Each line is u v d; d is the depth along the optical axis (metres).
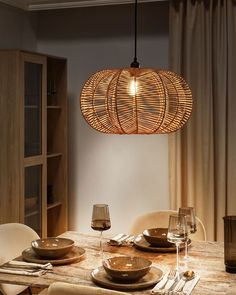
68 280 2.21
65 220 4.65
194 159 4.16
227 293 2.06
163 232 2.87
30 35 4.79
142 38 4.57
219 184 4.08
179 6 4.15
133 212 4.66
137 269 2.14
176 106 2.63
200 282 2.19
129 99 2.55
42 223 4.23
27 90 3.93
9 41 4.46
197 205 4.15
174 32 4.20
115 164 4.70
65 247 2.47
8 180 3.86
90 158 4.79
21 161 3.85
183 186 4.23
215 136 4.12
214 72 4.11
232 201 4.06
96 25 4.72
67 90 4.74
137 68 2.64
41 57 4.13
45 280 2.21
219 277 2.26
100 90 2.62
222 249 2.74
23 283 2.18
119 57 4.66
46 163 4.25
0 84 3.84
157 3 4.50
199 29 4.10
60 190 4.66
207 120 4.08
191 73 4.13
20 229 2.95
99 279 2.19
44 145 4.21
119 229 4.72
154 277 2.21
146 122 2.58
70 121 4.84
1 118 3.86
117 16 4.65
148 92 2.55
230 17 4.02
